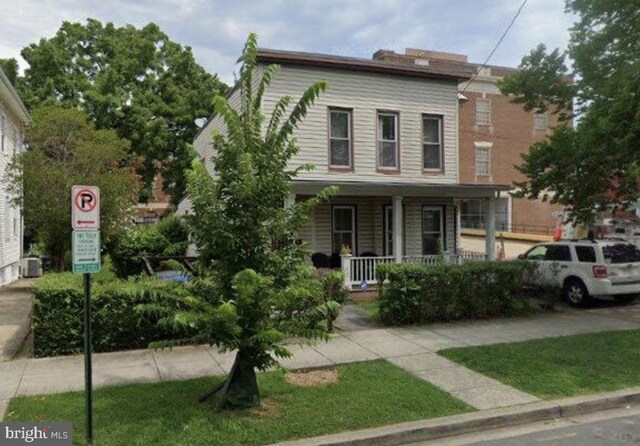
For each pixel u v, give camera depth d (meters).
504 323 10.60
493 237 16.38
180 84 32.00
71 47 31.67
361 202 17.47
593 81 13.33
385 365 7.67
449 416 5.75
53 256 17.97
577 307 12.50
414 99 17.12
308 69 15.70
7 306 13.57
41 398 6.23
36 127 16.72
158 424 5.45
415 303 10.40
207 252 6.00
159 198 45.66
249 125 6.08
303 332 6.01
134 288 7.15
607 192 14.62
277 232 6.08
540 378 7.02
